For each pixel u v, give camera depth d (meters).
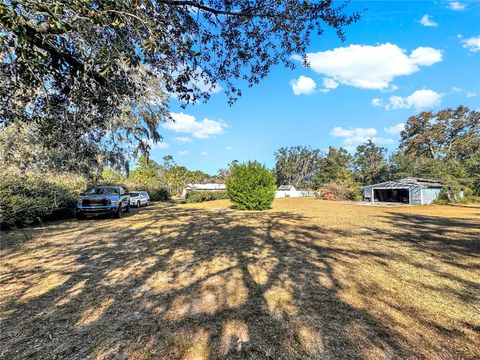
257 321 2.87
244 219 12.66
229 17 3.62
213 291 3.75
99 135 4.59
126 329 2.71
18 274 4.51
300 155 71.94
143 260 5.39
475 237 7.94
